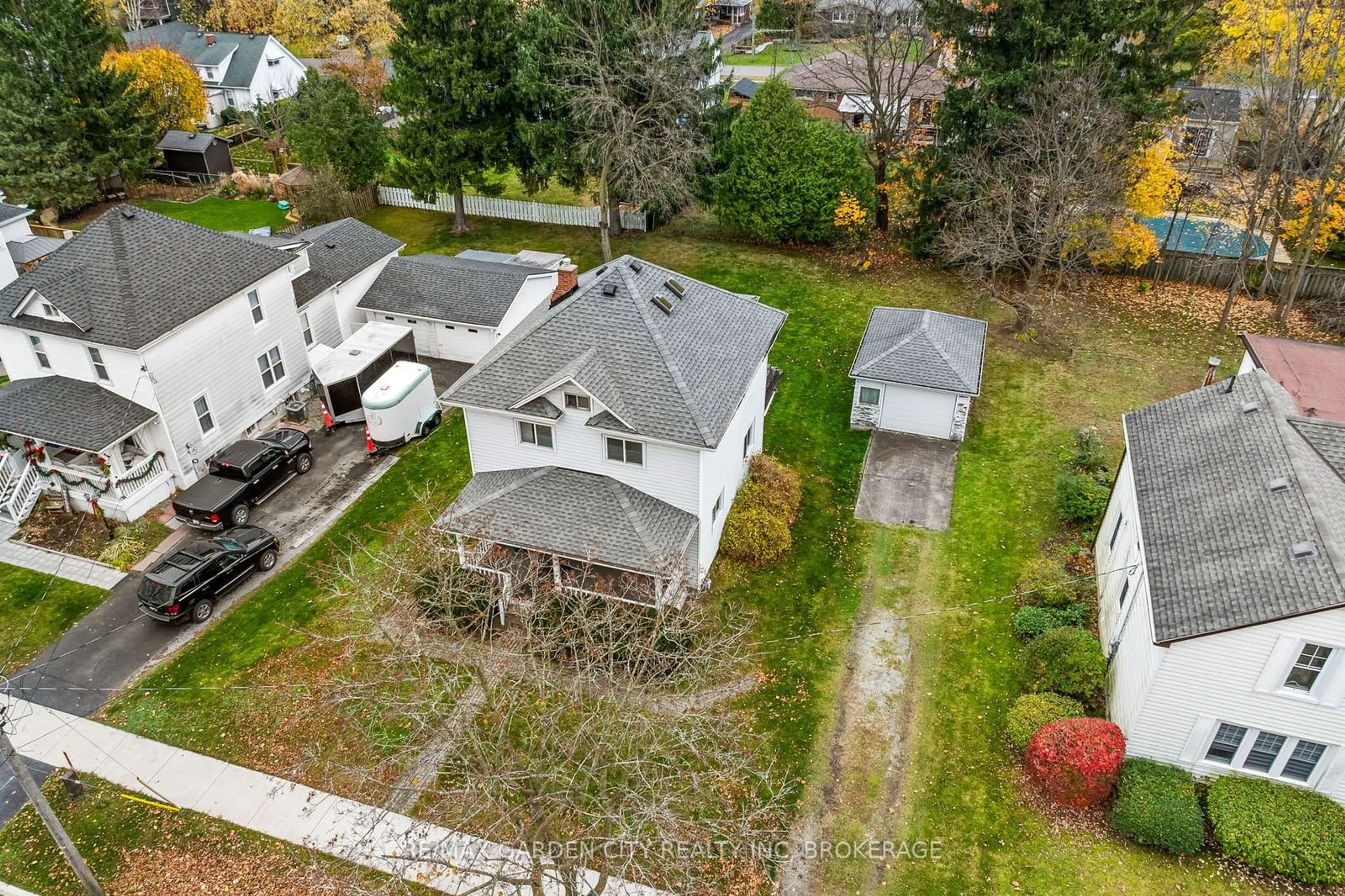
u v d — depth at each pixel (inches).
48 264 1109.1
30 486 1111.0
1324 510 700.7
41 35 1834.4
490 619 840.9
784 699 852.6
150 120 2030.0
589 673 682.8
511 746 611.5
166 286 1107.9
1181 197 1752.0
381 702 676.1
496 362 938.7
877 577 993.5
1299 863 669.9
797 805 756.0
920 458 1181.7
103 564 1034.7
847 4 1720.0
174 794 780.6
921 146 1720.0
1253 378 892.6
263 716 850.1
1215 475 794.2
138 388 1076.5
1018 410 1266.0
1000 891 685.9
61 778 789.9
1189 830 688.4
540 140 1656.0
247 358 1213.7
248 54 2829.7
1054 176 1348.4
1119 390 1300.4
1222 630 650.2
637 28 1550.2
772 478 1073.5
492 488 951.6
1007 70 1434.5
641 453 892.6
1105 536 965.8
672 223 1919.3
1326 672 651.5
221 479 1101.1
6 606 979.9
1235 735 714.8
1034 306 1424.7
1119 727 765.3
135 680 892.0
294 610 967.6
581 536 877.8
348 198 1931.6
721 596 966.4
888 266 1685.5
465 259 1533.0
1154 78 1382.9
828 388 1330.0
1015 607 947.3
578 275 1641.2
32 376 1157.1
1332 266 1641.2
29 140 1847.9
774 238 1717.5
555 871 720.3
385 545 1051.3
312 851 729.6
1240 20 1512.1
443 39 1649.9
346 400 1258.6
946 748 799.7
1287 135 1331.2
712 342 966.4
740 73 2979.8
